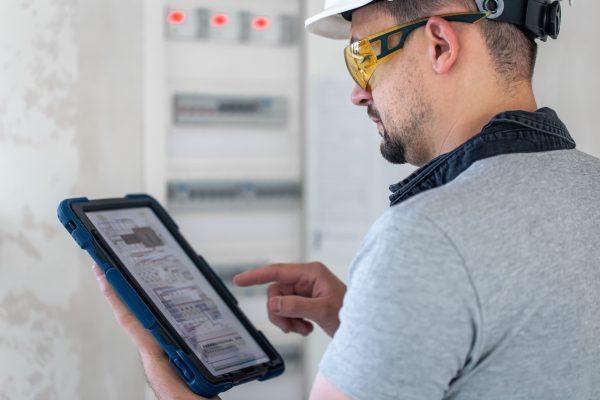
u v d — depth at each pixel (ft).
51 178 5.70
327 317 4.01
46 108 5.65
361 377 2.23
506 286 2.23
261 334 4.06
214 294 4.06
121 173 5.86
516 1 2.70
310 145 6.34
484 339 2.23
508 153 2.56
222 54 6.13
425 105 2.84
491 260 2.22
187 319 3.66
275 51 6.30
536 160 2.53
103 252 3.39
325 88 6.33
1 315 5.69
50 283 5.77
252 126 6.28
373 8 2.99
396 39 2.89
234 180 6.27
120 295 3.25
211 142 6.17
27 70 5.59
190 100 6.05
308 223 6.40
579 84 6.97
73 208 3.59
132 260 3.68
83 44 5.69
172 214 6.11
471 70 2.75
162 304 3.59
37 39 5.58
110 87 5.78
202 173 6.16
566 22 6.88
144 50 5.82
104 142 5.80
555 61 6.91
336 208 6.46
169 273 3.87
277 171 6.41
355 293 2.32
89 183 5.79
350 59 3.10
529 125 2.62
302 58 6.35
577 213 2.41
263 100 6.29
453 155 2.68
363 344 2.24
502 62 2.74
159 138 5.90
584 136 7.04
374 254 2.30
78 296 5.83
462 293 2.18
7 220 5.65
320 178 6.40
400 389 2.19
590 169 2.60
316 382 2.44
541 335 2.28
